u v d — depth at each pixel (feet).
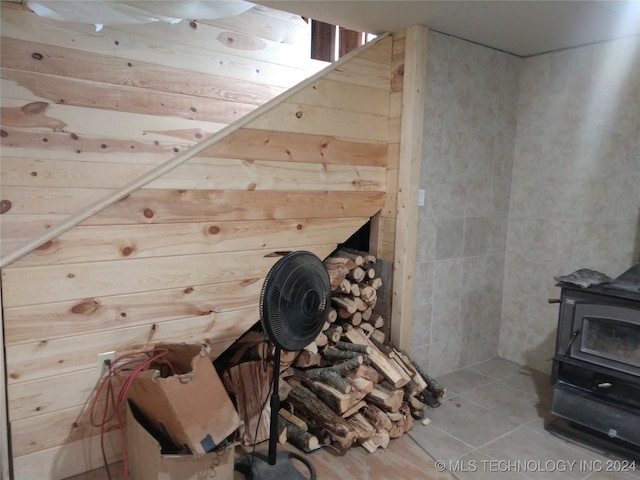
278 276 5.82
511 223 11.05
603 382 7.41
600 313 7.35
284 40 10.27
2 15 7.20
